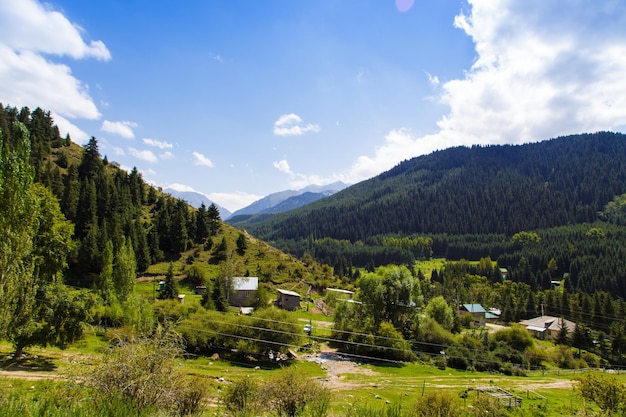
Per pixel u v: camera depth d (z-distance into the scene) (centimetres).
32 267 1281
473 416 2456
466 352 5644
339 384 3781
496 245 18512
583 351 7075
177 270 8700
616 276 11375
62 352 3197
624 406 2456
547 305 10250
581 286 11919
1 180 1138
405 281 6331
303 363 4750
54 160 11594
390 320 6353
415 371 4847
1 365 2623
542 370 5606
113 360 886
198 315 4762
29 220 1206
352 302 6322
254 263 10050
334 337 5928
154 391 881
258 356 4744
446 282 12088
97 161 11406
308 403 1631
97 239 7738
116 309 4353
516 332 6538
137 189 11875
